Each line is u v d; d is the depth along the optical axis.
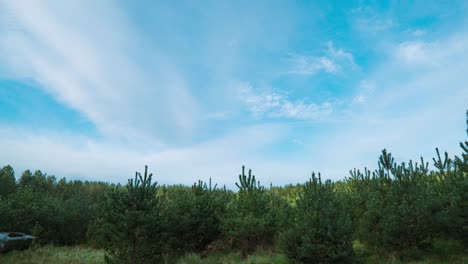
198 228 21.34
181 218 21.03
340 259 14.08
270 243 19.94
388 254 15.65
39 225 26.02
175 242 20.42
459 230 14.73
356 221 18.36
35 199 28.80
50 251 22.25
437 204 15.37
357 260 14.51
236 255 19.33
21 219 26.09
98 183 49.00
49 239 26.73
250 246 19.77
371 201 17.58
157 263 17.52
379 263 14.95
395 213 15.62
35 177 45.25
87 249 24.73
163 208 19.69
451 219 14.55
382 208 16.70
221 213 22.70
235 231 19.41
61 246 26.89
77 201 32.53
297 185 33.41
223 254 20.31
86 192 43.41
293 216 16.69
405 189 16.25
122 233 16.27
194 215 21.78
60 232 27.91
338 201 16.11
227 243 21.89
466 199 14.48
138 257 16.55
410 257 15.12
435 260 14.33
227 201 25.73
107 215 17.11
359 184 21.27
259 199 20.23
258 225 18.84
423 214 15.17
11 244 21.12
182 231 21.05
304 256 14.12
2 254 20.38
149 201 17.27
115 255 16.75
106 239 17.17
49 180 46.78
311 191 15.91
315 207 14.93
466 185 14.41
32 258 19.33
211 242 22.59
